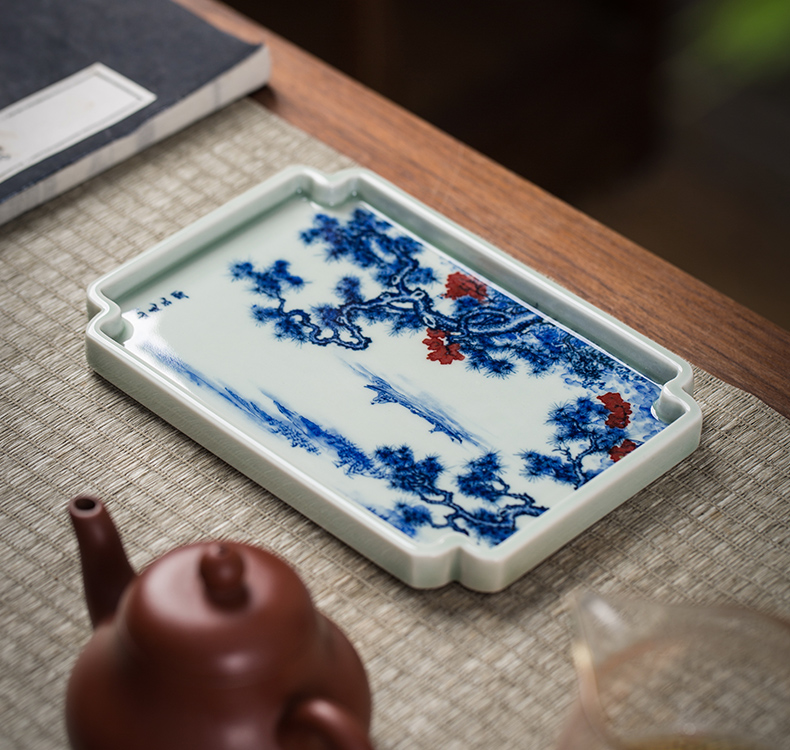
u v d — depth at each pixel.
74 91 1.08
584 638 0.57
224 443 0.78
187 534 0.75
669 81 2.06
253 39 1.21
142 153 1.06
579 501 0.73
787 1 2.14
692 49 2.12
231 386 0.82
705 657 0.59
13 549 0.74
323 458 0.77
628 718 0.58
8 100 1.06
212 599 0.53
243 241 0.93
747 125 1.98
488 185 1.05
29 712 0.65
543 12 2.16
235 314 0.87
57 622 0.69
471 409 0.81
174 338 0.85
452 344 0.85
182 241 0.91
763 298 1.72
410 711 0.65
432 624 0.70
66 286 0.93
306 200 0.98
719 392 0.86
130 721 0.53
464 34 2.11
